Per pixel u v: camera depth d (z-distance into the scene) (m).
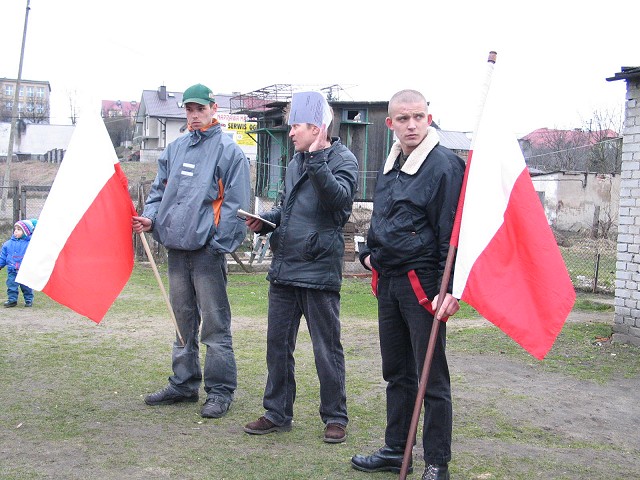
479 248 3.28
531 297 3.27
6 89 78.50
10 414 4.73
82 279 4.34
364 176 20.08
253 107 22.77
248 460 3.96
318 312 4.30
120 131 66.06
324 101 4.17
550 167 36.56
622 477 3.90
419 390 3.28
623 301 7.66
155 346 7.03
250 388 5.50
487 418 4.94
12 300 9.50
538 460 4.12
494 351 7.13
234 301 10.55
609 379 6.20
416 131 3.48
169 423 4.59
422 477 3.59
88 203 4.41
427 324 3.52
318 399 5.25
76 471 3.76
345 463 3.96
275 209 4.60
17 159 53.16
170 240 4.70
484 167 3.34
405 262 3.53
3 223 17.55
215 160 4.70
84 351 6.73
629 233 7.62
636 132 7.58
